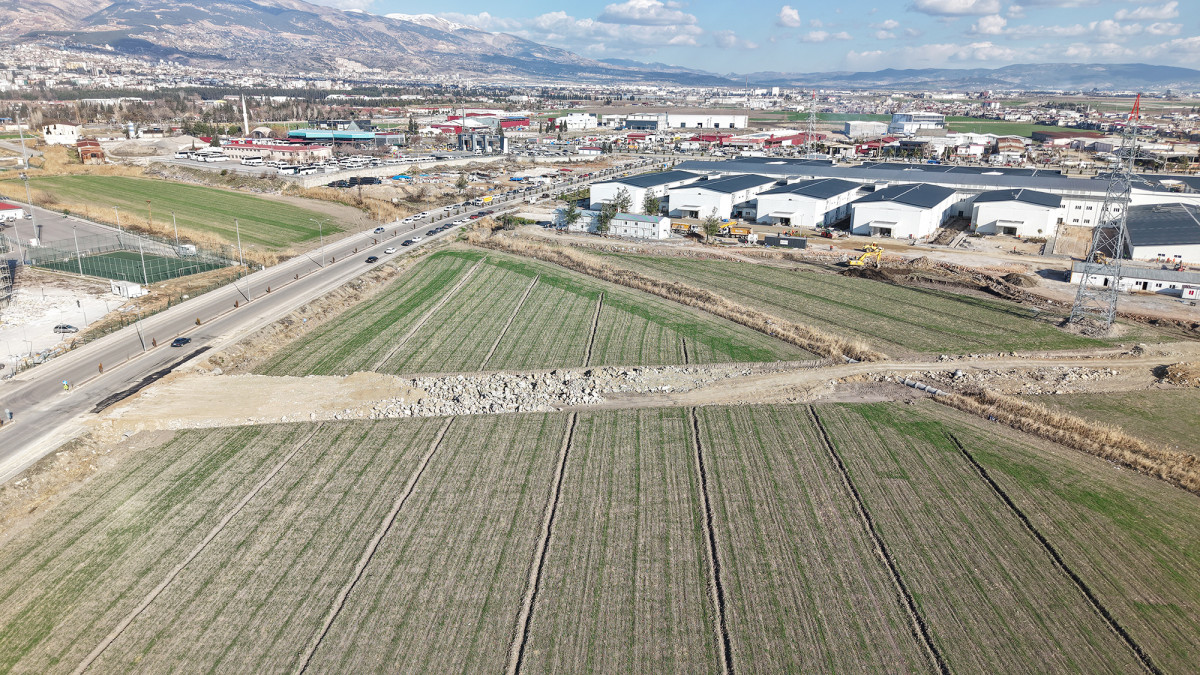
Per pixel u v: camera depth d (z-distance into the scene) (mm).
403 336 85188
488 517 50062
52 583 42938
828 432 62562
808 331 86438
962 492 53688
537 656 38031
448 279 107000
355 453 58250
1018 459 58250
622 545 47312
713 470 56406
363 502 51562
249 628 39688
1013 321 91562
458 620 40531
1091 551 47000
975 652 38531
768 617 41000
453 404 67125
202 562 44938
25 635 39031
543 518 50094
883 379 73812
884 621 40812
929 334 86938
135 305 90688
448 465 56719
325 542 47062
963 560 46031
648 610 41562
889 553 46562
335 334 85688
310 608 41250
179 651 38062
